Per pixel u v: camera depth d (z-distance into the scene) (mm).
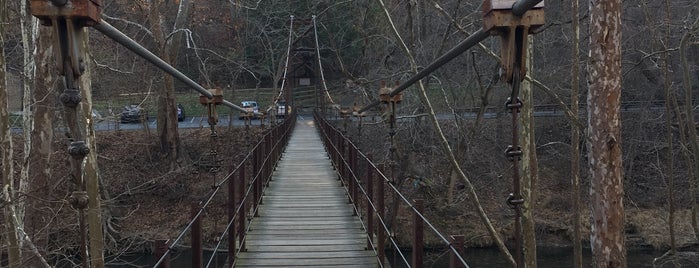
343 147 10930
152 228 19000
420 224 4199
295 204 8977
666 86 11289
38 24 8297
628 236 18953
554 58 18609
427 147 18906
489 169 19234
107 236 14062
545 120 22406
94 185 7293
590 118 6281
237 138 25391
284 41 28953
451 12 17391
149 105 25094
